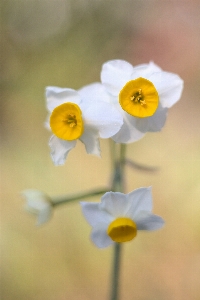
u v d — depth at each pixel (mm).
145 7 657
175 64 631
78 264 521
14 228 541
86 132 348
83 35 651
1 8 653
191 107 601
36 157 582
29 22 655
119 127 342
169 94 348
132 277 509
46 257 524
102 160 572
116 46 646
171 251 518
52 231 536
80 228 532
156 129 348
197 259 511
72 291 510
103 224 347
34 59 644
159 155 565
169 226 527
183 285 503
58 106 345
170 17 653
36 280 515
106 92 353
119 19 655
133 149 567
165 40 642
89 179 562
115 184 357
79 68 638
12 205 554
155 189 547
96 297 505
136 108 343
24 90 627
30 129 604
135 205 343
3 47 646
